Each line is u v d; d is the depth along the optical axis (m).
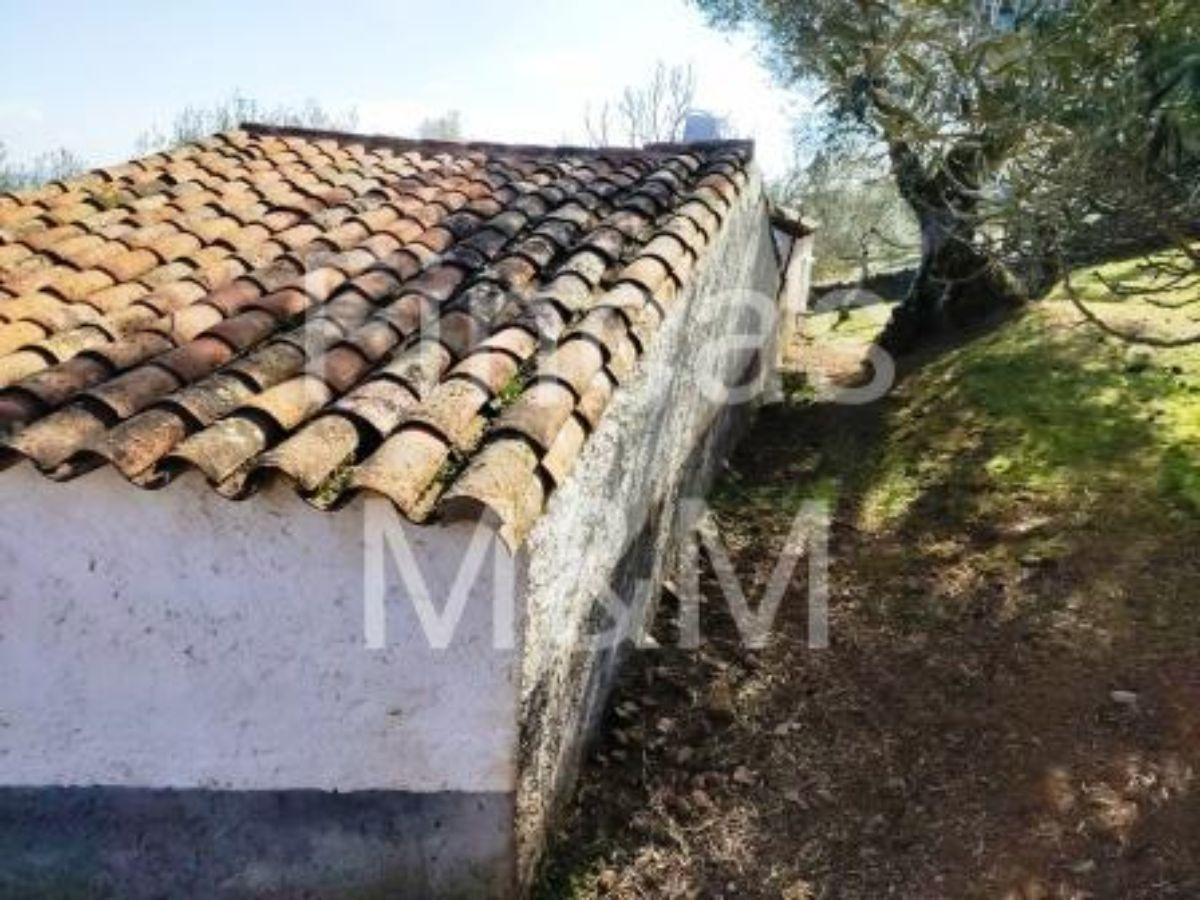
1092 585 6.25
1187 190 4.40
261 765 3.98
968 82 4.55
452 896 4.04
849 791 4.92
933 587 6.68
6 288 5.18
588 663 4.98
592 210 6.71
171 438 3.64
